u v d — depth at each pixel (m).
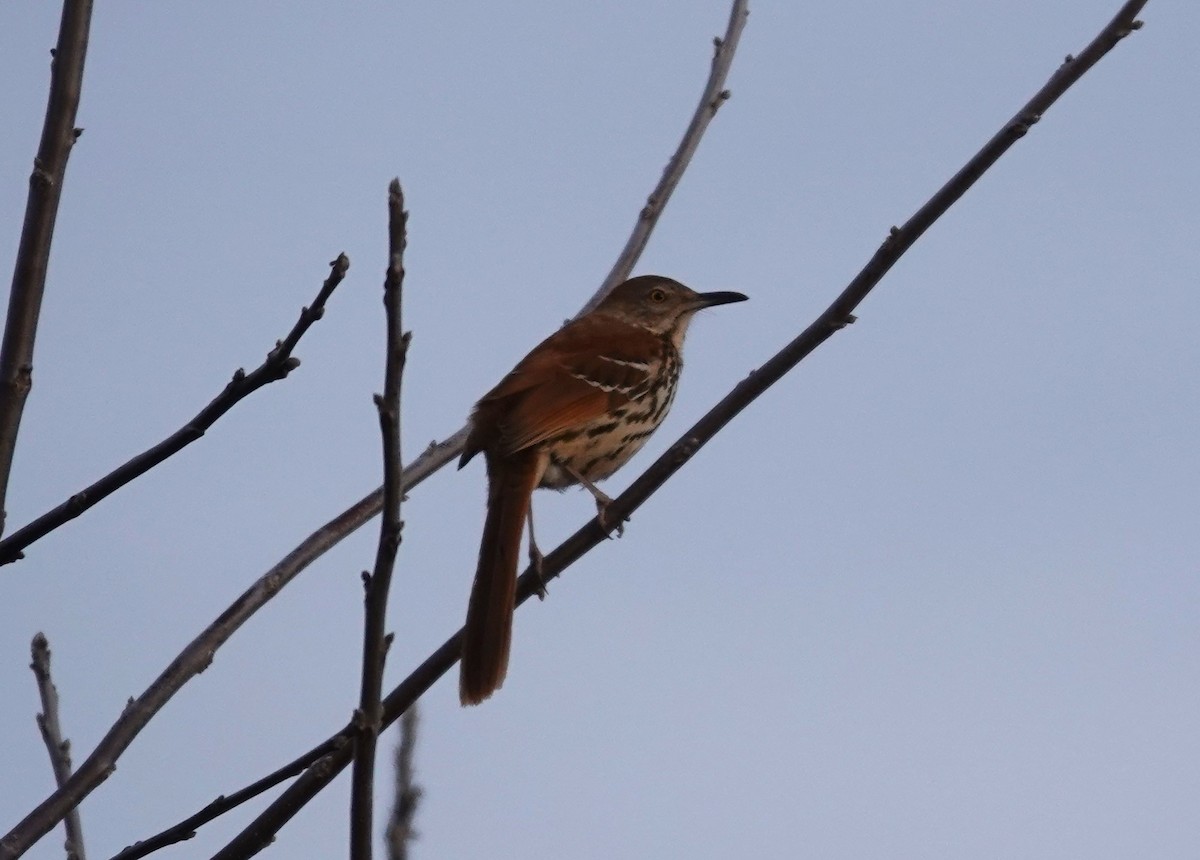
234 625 7.29
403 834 5.86
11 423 6.63
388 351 5.29
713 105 10.76
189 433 6.30
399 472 5.38
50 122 6.89
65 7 6.98
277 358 6.19
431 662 7.91
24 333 6.73
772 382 8.11
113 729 6.64
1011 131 7.41
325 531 7.89
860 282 7.77
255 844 6.38
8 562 6.39
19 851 5.92
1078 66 7.40
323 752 5.66
